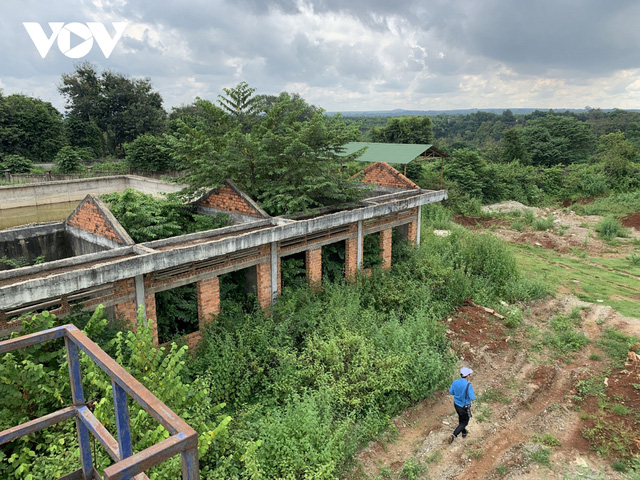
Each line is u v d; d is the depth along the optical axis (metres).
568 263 21.16
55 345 7.34
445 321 13.42
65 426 6.10
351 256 14.40
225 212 13.02
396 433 8.95
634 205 30.58
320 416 8.22
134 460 2.40
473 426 9.23
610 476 7.93
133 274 8.52
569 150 48.50
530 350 12.41
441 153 23.14
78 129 47.09
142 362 6.38
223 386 8.98
